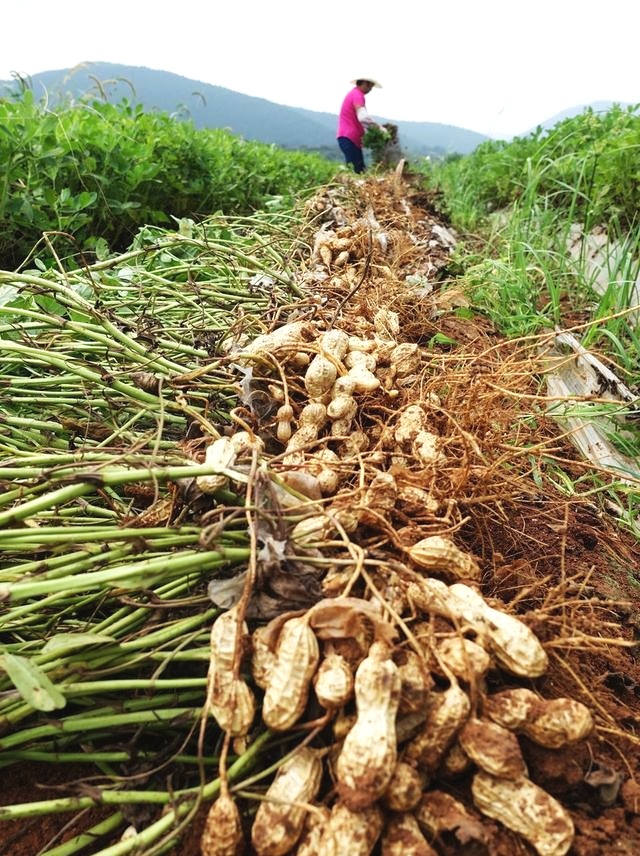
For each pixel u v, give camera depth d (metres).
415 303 3.73
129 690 1.59
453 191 9.41
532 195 5.37
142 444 1.86
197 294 2.97
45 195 4.34
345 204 5.48
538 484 2.62
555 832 1.28
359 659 1.39
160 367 2.31
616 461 2.93
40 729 1.44
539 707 1.37
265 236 4.63
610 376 3.23
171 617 1.67
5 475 1.70
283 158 10.71
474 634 1.50
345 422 2.22
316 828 1.25
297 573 1.50
